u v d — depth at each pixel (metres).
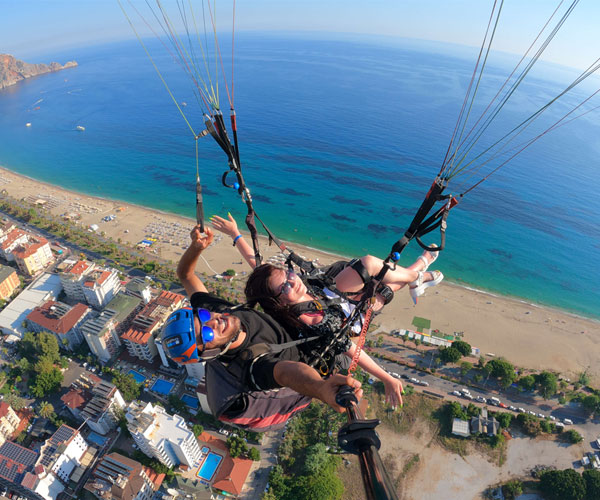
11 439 70.88
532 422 74.56
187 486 63.16
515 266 128.00
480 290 116.31
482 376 85.00
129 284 95.31
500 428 74.19
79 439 67.44
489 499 65.56
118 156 197.75
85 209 147.50
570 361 93.44
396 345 92.31
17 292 102.88
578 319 108.12
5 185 164.88
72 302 101.25
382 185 174.38
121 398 73.69
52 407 73.62
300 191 164.75
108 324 83.38
